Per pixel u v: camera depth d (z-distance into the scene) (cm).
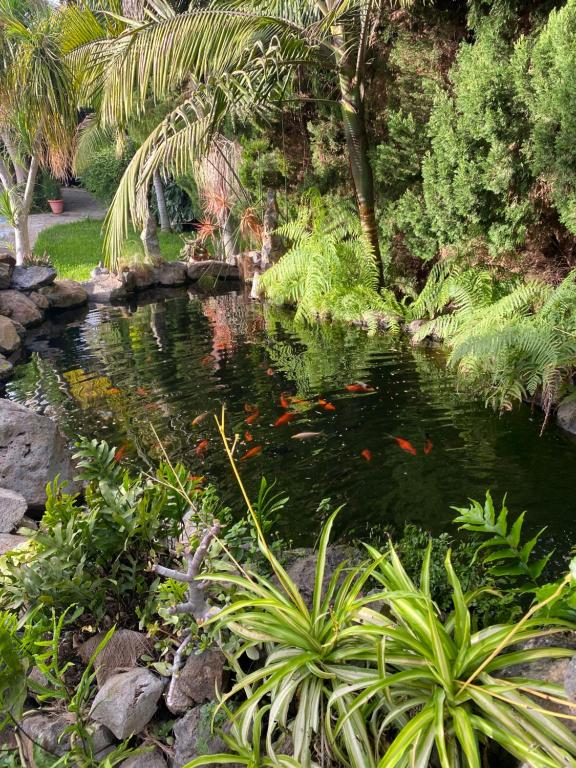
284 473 511
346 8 738
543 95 643
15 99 1051
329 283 1003
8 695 211
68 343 1008
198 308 1197
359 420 607
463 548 316
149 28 711
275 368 795
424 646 193
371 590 270
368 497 464
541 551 379
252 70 741
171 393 729
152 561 271
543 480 466
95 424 649
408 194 878
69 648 257
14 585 256
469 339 653
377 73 956
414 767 162
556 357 579
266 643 237
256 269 1353
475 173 745
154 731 225
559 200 671
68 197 2542
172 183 1859
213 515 291
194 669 229
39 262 1279
